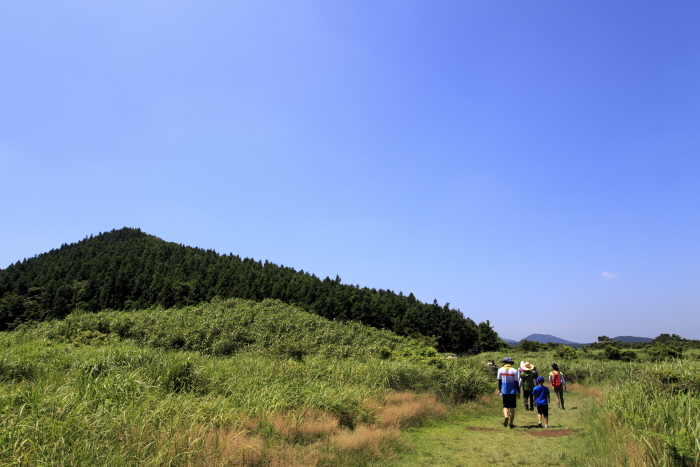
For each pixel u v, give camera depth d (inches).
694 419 232.5
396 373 506.0
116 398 274.8
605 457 221.6
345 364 546.9
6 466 169.3
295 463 234.1
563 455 257.1
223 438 244.2
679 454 187.3
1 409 217.2
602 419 303.3
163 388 331.9
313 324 1504.7
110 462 187.5
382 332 1731.1
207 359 518.9
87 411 229.9
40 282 2123.5
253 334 1168.2
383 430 324.8
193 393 338.0
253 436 269.9
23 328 1438.2
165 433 225.9
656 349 1149.7
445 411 437.7
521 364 509.7
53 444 185.3
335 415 345.4
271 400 335.9
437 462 255.1
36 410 217.9
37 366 343.9
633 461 203.5
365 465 248.4
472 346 2311.8
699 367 384.2
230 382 381.4
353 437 289.3
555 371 499.5
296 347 786.2
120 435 211.3
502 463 250.4
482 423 402.0
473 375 540.4
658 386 329.4
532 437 328.5
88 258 2687.0
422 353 983.6
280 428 290.0
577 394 637.3
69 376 319.3
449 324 2214.6
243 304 1742.1
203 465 207.9
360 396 406.3
